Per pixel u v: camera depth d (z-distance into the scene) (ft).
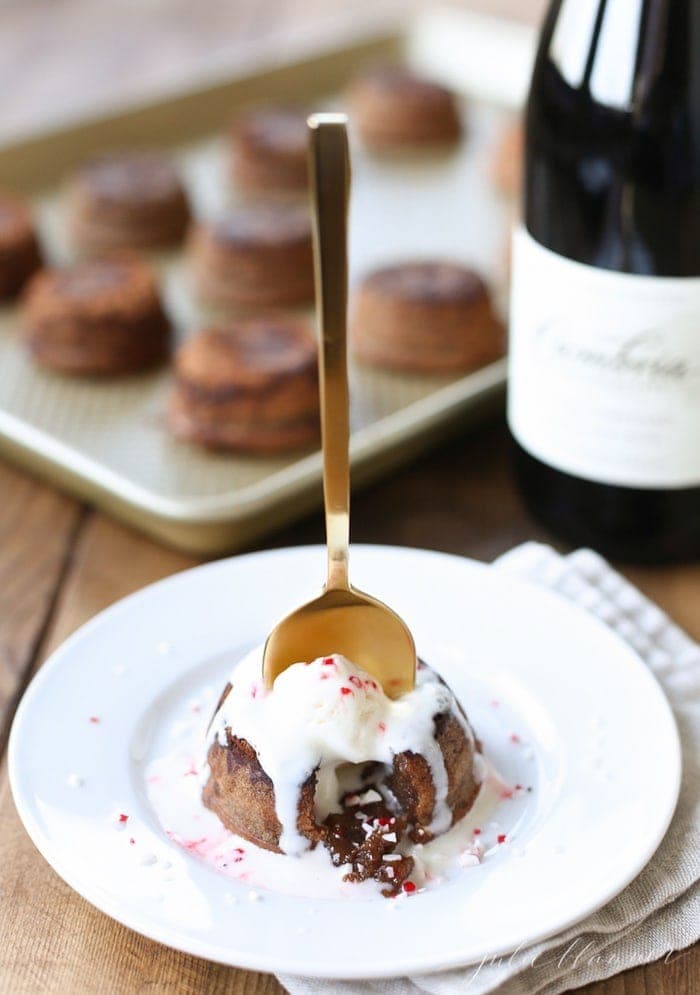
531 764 2.04
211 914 1.81
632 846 1.86
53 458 2.62
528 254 2.37
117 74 4.62
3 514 2.65
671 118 2.28
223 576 2.25
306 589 2.24
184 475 2.75
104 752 2.01
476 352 3.07
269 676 1.99
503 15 4.87
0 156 3.84
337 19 5.02
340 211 1.81
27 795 1.93
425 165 4.13
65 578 2.49
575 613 2.19
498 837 1.95
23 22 5.13
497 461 2.77
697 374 2.33
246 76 4.27
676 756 1.96
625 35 2.31
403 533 2.58
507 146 3.88
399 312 3.05
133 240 3.68
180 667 2.14
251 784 1.93
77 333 3.06
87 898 1.83
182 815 1.97
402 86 4.26
